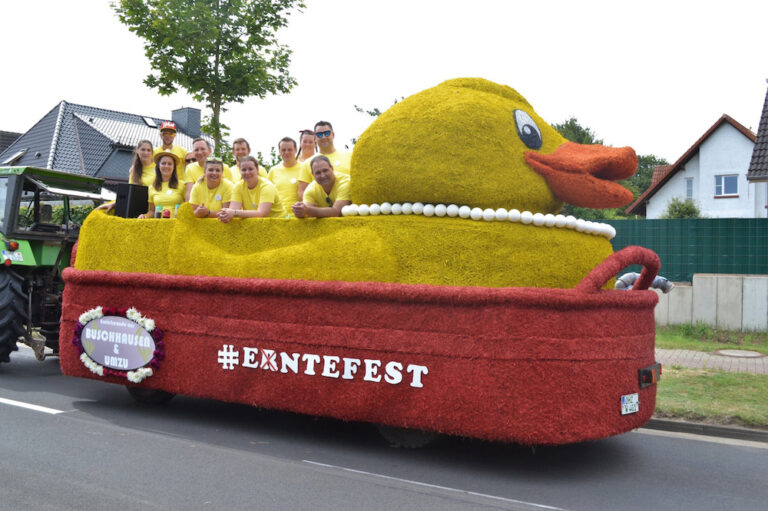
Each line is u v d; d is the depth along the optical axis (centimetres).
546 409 439
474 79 545
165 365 589
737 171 2670
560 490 439
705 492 443
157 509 389
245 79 1083
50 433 557
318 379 505
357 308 493
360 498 412
